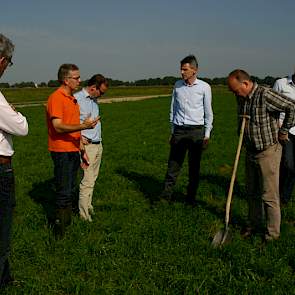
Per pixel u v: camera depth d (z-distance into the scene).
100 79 7.14
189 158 8.30
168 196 8.43
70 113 6.40
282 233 6.74
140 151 15.45
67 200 6.62
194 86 8.08
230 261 5.77
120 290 5.09
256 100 6.17
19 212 7.80
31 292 5.00
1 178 4.51
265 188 6.37
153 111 40.12
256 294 4.99
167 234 6.66
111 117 33.19
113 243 6.46
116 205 8.34
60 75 6.39
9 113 4.32
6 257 4.84
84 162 7.15
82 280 5.30
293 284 5.25
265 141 6.22
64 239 6.49
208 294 5.01
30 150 15.52
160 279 5.31
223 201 8.71
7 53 4.17
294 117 6.07
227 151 15.28
